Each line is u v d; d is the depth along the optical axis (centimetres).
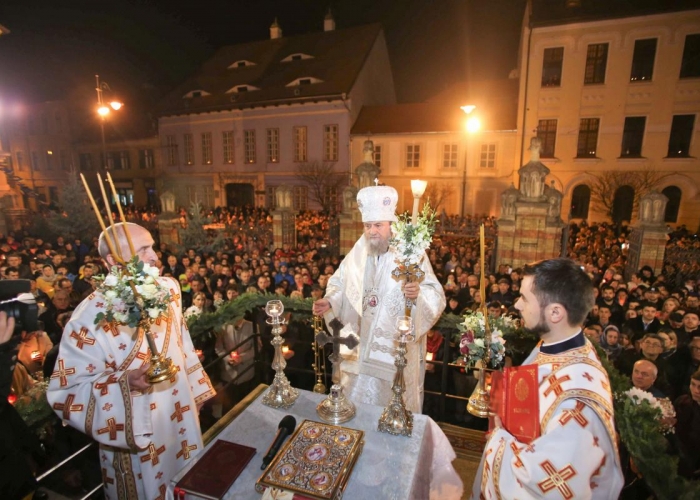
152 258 235
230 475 177
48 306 618
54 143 3756
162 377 191
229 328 484
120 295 188
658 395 367
